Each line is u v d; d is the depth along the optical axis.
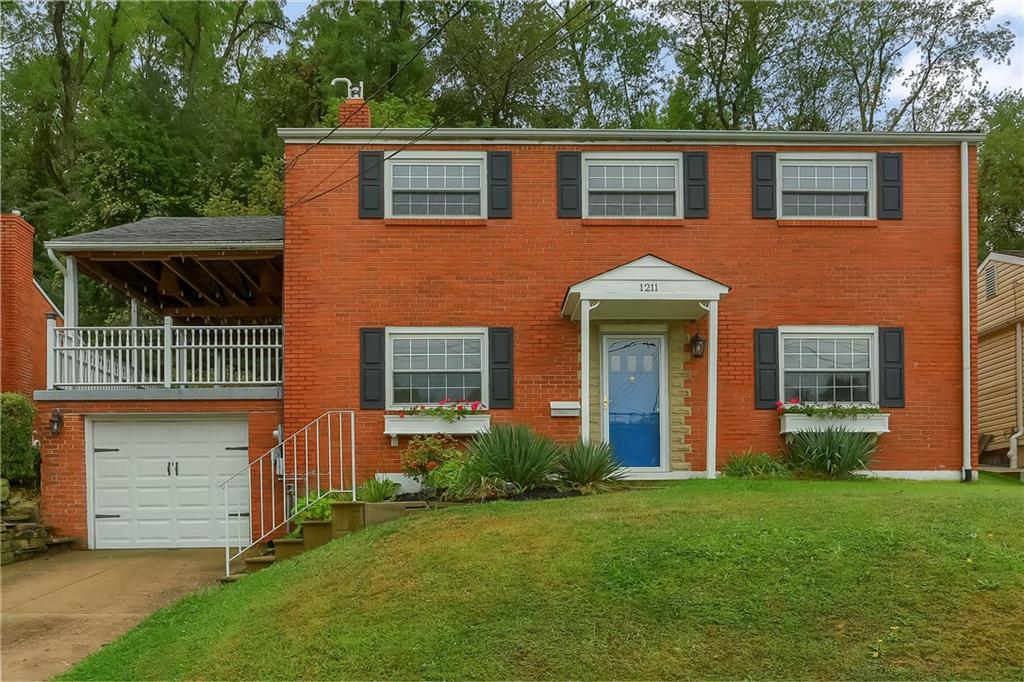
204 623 7.03
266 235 12.96
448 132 12.13
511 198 12.23
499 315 12.12
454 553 7.23
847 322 12.29
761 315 12.26
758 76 30.80
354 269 12.08
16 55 30.14
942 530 6.98
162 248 12.38
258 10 35.91
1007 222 29.72
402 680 5.42
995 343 18.09
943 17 28.27
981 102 29.31
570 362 12.12
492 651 5.62
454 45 31.41
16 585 9.65
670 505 8.35
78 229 26.61
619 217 12.24
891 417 12.19
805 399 12.27
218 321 18.19
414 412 11.80
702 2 30.50
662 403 12.26
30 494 12.33
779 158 12.45
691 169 12.34
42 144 31.27
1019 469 15.05
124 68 31.97
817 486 10.21
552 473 10.19
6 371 13.78
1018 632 5.39
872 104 29.98
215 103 31.77
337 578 7.23
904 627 5.51
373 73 31.61
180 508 12.37
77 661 6.85
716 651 5.41
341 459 11.02
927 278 12.38
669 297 11.04
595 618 5.89
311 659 5.81
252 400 12.32
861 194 12.55
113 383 12.28
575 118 32.78
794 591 5.99
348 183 12.16
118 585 9.62
